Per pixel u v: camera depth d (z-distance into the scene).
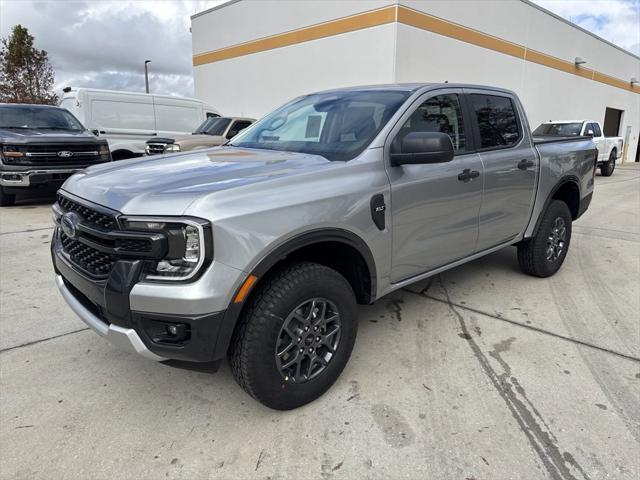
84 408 2.55
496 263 5.19
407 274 3.14
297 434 2.35
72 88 11.50
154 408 2.56
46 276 4.61
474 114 3.65
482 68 15.89
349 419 2.46
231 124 11.18
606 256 5.62
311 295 2.43
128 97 11.82
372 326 3.57
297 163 2.70
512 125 4.05
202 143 9.96
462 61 14.91
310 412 2.53
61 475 2.07
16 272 4.72
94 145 8.70
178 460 2.17
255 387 2.33
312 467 2.13
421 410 2.54
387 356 3.11
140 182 2.37
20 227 6.70
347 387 2.75
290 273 2.37
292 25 15.38
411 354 3.14
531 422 2.44
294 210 2.31
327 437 2.33
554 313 3.84
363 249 2.69
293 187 2.39
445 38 14.02
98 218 2.25
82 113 11.17
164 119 12.46
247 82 17.72
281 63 16.11
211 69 19.48
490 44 16.00
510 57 17.22
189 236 2.03
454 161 3.34
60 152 8.27
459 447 2.25
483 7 15.38
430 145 2.69
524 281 4.61
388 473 2.09
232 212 2.11
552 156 4.36
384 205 2.77
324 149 3.00
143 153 12.07
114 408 2.56
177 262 2.06
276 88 16.50
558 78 20.91
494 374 2.90
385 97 3.25
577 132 15.27
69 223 2.41
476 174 3.46
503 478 2.06
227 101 18.94
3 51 26.25
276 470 2.11
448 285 4.47
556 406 2.57
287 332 2.40
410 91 3.22
